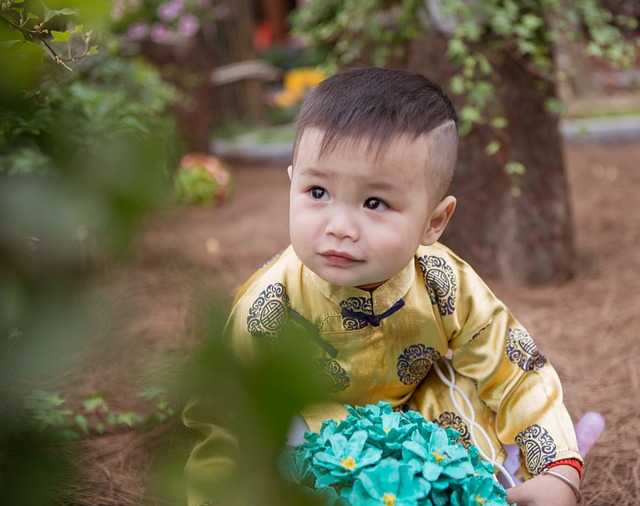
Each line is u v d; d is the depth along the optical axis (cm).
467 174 358
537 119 355
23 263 45
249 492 51
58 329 46
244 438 45
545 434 155
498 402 161
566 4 346
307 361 42
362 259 134
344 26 380
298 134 139
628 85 921
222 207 571
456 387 165
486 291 166
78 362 60
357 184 131
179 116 641
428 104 138
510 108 349
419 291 158
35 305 45
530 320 325
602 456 218
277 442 44
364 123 130
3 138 116
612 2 427
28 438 54
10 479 49
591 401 253
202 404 51
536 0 338
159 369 55
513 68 346
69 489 131
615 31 352
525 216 362
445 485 119
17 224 44
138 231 42
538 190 362
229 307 45
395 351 157
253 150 793
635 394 255
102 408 228
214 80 902
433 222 148
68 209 43
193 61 666
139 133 49
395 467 117
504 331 163
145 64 580
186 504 115
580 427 175
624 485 203
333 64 392
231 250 445
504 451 161
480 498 124
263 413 42
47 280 46
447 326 160
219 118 934
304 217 136
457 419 162
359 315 152
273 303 153
